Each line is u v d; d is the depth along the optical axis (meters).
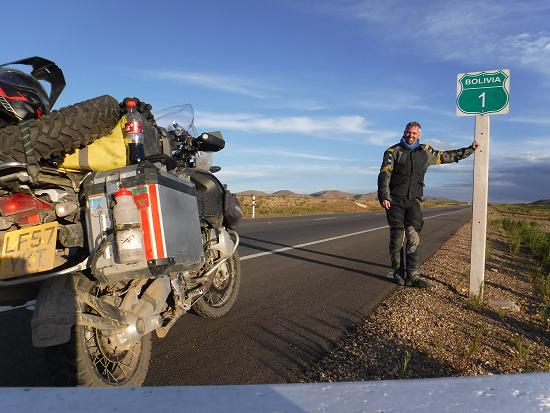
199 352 4.09
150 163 2.97
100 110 2.99
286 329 4.80
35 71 3.56
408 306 5.79
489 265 10.12
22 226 2.81
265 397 0.96
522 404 0.91
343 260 9.85
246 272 7.97
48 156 2.79
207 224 4.54
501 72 6.18
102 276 2.83
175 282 3.64
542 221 44.66
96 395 0.99
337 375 3.61
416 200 7.06
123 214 2.77
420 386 1.00
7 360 3.74
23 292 2.98
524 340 4.82
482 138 6.33
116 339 2.93
